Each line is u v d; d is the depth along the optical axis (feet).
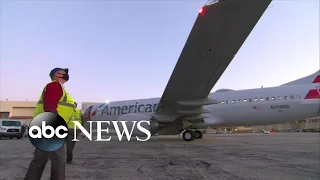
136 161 21.25
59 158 9.18
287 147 34.19
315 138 59.72
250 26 22.16
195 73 33.68
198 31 23.41
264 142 44.88
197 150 30.42
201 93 40.32
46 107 8.80
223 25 22.26
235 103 50.83
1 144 43.27
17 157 23.70
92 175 15.44
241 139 55.57
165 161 21.18
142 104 53.01
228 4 19.30
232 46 26.25
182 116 47.16
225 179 14.24
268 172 16.17
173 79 35.70
